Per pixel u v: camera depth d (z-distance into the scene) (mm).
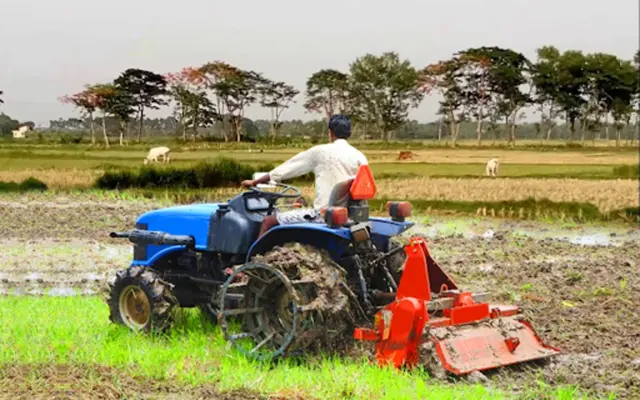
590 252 14477
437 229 18406
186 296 7793
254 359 6469
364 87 66500
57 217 18734
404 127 70375
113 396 5465
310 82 65062
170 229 7594
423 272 6340
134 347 6750
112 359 6387
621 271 12117
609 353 7137
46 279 11352
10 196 24250
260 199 7348
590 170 35750
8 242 14719
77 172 30000
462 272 12008
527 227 19156
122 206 21938
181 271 7809
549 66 58469
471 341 6270
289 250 6531
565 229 18859
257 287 6684
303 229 6762
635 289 10508
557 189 26047
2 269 12047
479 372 6070
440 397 5426
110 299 7590
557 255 14078
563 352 7156
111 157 39812
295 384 5824
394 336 6234
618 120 57406
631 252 14469
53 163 35031
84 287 10789
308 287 6434
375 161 43188
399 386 5703
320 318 6395
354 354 6633
